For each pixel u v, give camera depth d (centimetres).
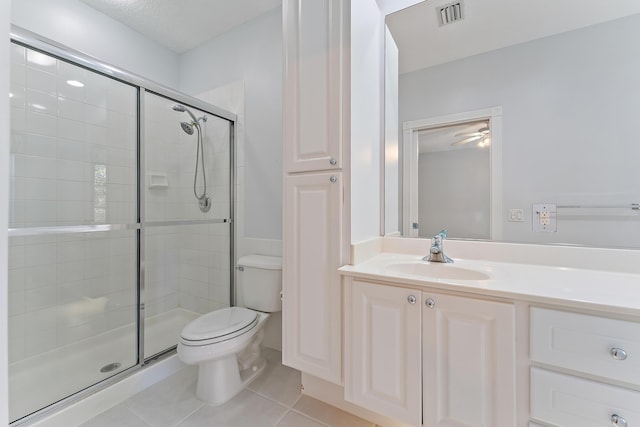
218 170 217
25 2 167
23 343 160
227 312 167
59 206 174
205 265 226
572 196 116
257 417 130
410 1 148
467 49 136
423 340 97
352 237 119
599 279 97
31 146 163
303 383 144
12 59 153
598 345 75
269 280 174
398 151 153
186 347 135
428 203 147
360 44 127
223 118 213
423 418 97
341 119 119
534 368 82
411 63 149
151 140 203
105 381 142
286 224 131
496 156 130
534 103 122
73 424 125
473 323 89
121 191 194
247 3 192
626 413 72
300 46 128
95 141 185
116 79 174
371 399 107
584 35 113
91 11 195
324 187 122
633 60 106
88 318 182
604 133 110
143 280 190
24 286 161
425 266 125
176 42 235
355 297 110
